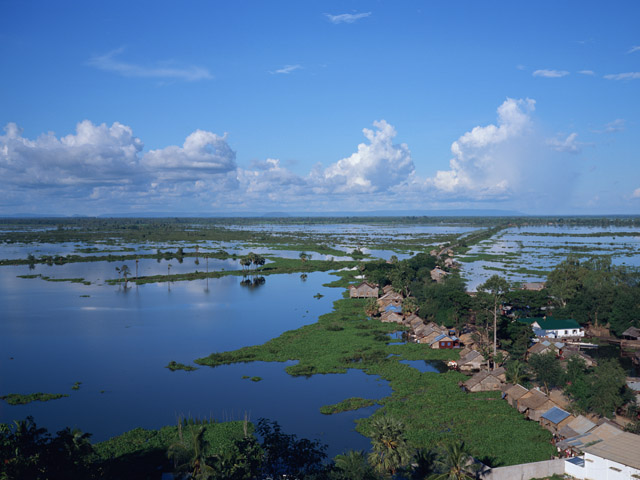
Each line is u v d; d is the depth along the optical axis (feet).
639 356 378.12
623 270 549.13
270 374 367.04
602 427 241.14
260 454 205.67
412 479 210.18
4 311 581.12
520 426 270.05
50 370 375.45
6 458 167.53
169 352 422.00
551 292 536.01
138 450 247.09
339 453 242.78
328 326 500.33
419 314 524.52
